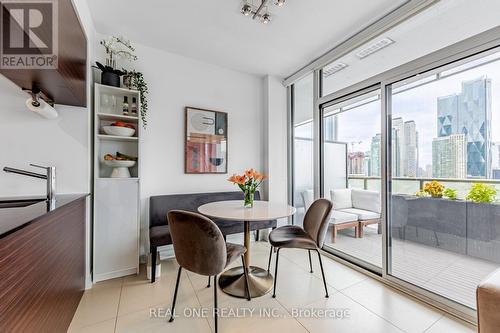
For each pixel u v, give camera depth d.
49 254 1.19
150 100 2.73
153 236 2.17
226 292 1.93
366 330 1.51
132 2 2.00
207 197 2.96
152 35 2.51
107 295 1.90
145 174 2.69
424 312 1.70
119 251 2.22
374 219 2.86
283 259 2.71
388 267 2.16
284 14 2.14
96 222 2.12
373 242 2.90
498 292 0.99
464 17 1.75
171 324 1.55
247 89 3.48
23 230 0.93
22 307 0.92
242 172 3.42
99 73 2.38
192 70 3.03
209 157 3.12
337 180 3.08
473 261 1.66
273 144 3.55
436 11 1.90
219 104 3.24
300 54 2.90
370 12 2.10
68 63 1.48
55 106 1.86
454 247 1.75
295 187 3.65
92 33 2.25
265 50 2.81
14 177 1.71
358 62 2.66
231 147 3.33
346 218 3.01
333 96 2.78
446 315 1.66
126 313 1.66
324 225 1.91
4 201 1.52
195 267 1.50
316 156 3.05
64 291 1.43
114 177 2.23
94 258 2.11
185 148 2.94
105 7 2.06
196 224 1.42
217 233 1.46
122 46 2.55
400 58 2.22
